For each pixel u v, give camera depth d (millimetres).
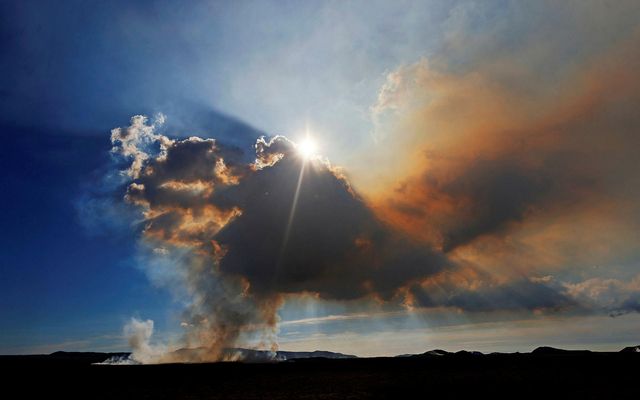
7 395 48312
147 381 60688
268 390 49469
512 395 43875
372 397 43500
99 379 64125
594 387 47969
